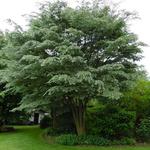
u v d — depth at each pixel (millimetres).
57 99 13820
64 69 11578
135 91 15727
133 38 12047
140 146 13961
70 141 13758
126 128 14383
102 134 14633
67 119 17734
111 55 13070
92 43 13125
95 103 16906
